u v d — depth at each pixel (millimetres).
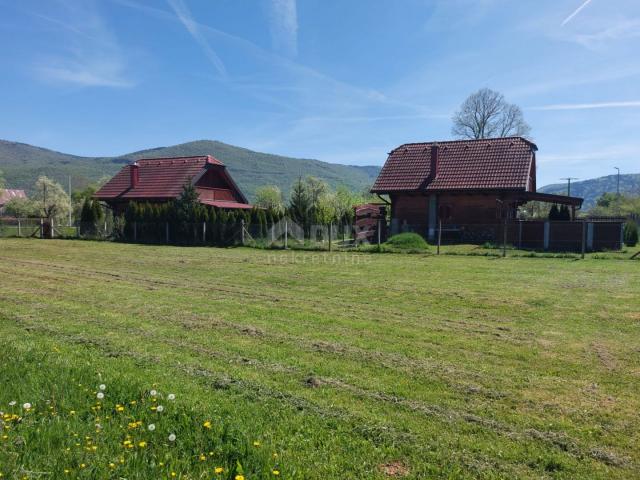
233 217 27484
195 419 4082
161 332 7324
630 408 4656
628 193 62156
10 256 20375
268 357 6102
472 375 5520
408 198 30625
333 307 9398
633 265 16578
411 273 14477
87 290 11281
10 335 7094
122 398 4523
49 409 4305
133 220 30531
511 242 24250
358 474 3457
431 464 3609
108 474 3246
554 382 5328
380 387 5117
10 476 3191
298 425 4191
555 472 3539
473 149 30734
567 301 9953
